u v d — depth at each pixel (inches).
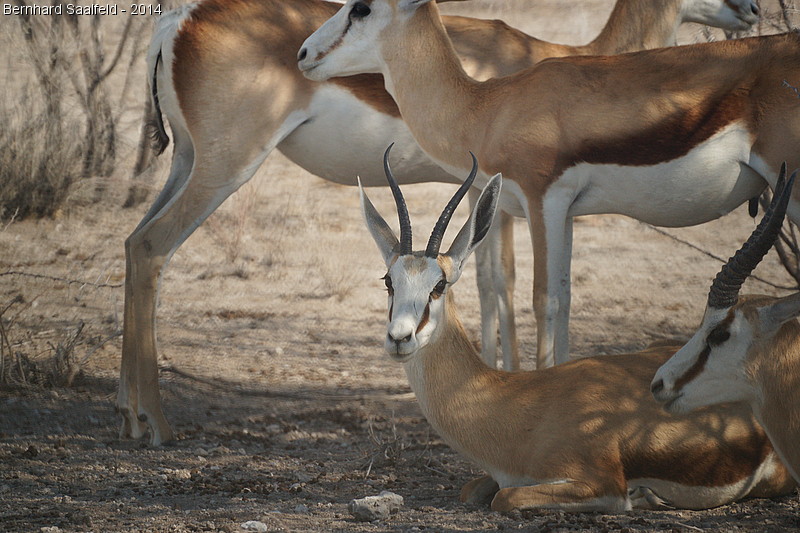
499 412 326.0
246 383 509.4
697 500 324.5
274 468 389.1
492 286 493.7
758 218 820.0
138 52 911.7
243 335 586.6
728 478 322.3
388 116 453.7
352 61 430.0
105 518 319.6
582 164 388.5
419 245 728.3
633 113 378.0
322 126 459.2
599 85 385.4
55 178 790.5
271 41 448.8
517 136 391.5
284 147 473.4
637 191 388.8
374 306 644.7
